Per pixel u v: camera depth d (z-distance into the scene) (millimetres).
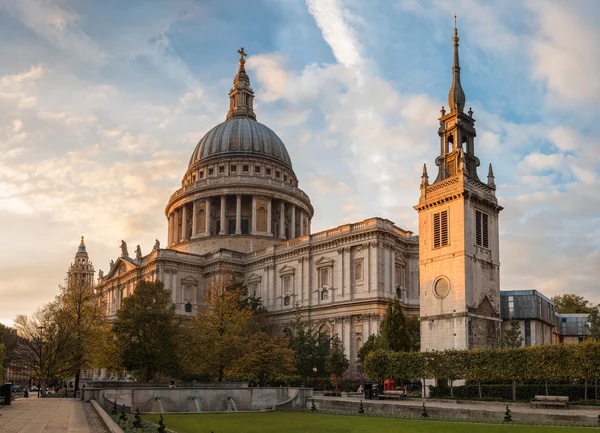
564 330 120125
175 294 132125
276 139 168250
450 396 64812
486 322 73250
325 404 63750
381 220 107562
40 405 53344
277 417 55438
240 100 177375
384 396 67688
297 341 98625
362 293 106750
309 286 116562
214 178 153125
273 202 153625
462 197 73625
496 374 60031
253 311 112938
